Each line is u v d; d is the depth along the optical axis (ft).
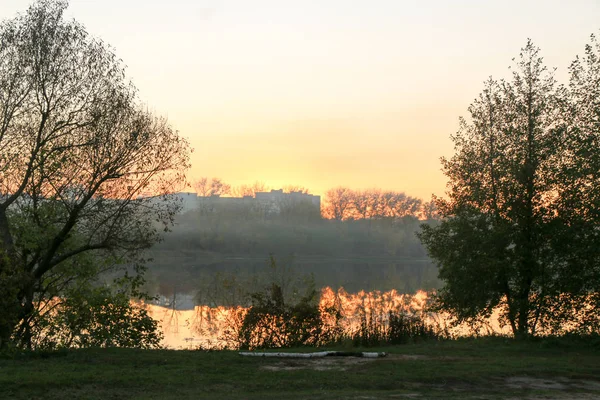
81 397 34.12
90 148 57.36
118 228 60.39
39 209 58.23
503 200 69.62
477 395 37.37
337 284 161.89
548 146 68.33
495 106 73.00
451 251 71.15
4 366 41.52
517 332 68.59
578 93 66.08
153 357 46.83
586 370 46.47
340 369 44.42
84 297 56.29
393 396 36.01
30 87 57.11
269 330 64.34
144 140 58.49
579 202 64.13
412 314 80.79
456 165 75.66
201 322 86.58
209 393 36.17
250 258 294.05
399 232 373.20
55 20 58.34
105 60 58.95
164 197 60.90
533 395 37.83
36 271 58.03
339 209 409.08
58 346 50.83
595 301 64.13
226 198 406.82
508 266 67.67
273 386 38.60
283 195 481.87
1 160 57.16
